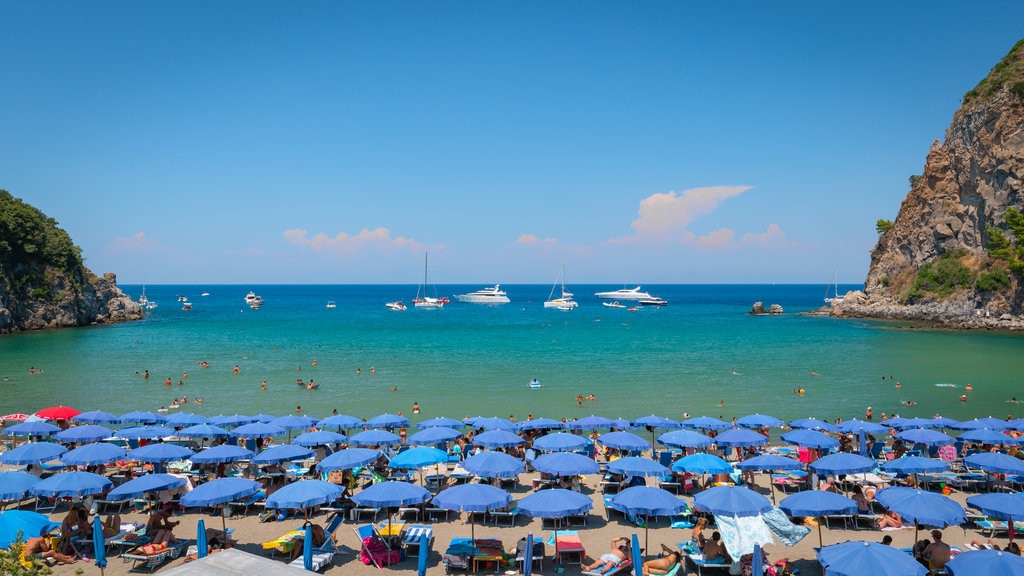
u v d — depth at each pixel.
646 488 18.14
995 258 103.69
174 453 23.66
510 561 17.53
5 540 15.66
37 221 105.38
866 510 20.84
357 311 173.62
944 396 46.09
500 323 120.88
